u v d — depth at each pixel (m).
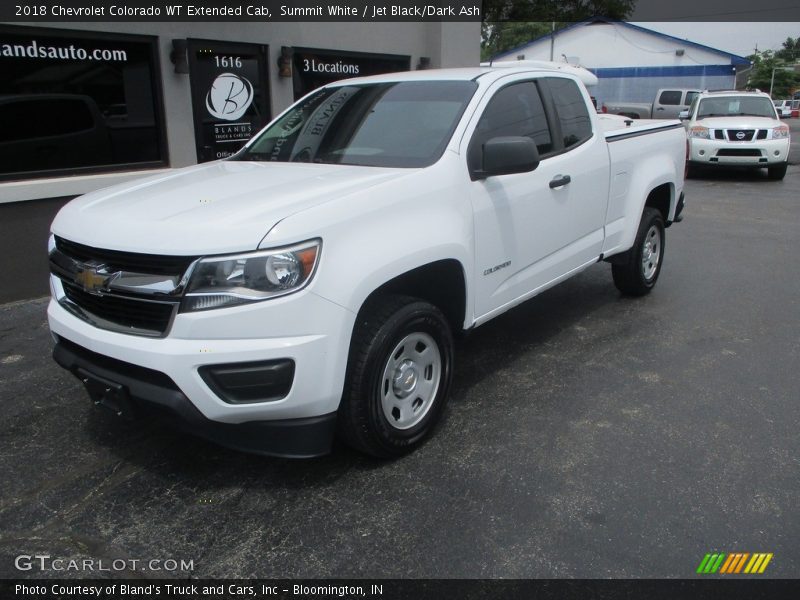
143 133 6.95
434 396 3.61
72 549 2.85
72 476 3.39
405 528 2.95
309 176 3.54
